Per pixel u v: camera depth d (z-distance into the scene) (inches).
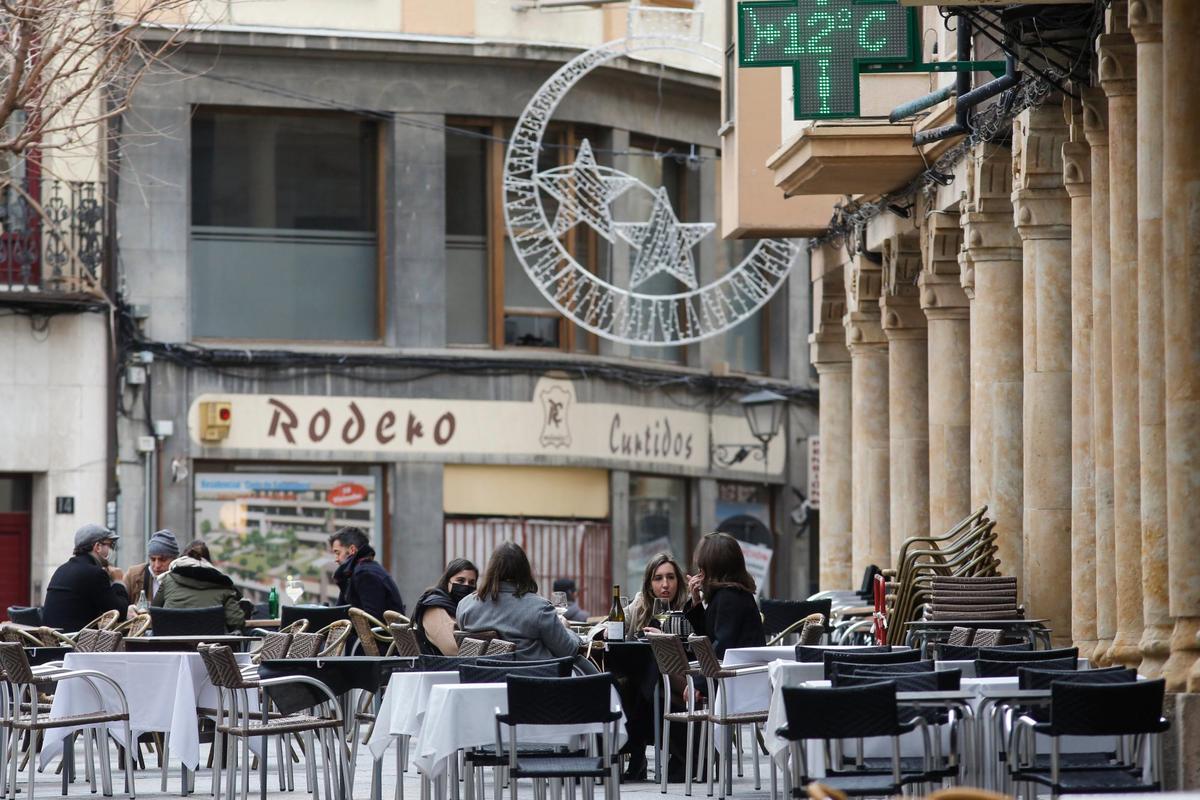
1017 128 1584.6
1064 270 1579.7
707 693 1300.4
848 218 2105.1
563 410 2824.8
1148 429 1235.2
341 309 2753.4
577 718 1034.7
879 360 2169.0
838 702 952.9
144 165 2618.1
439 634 1382.9
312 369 2696.9
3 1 1679.4
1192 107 1178.0
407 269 2751.0
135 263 2623.0
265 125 2728.8
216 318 2701.8
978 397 1731.1
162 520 2620.6
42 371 2532.0
